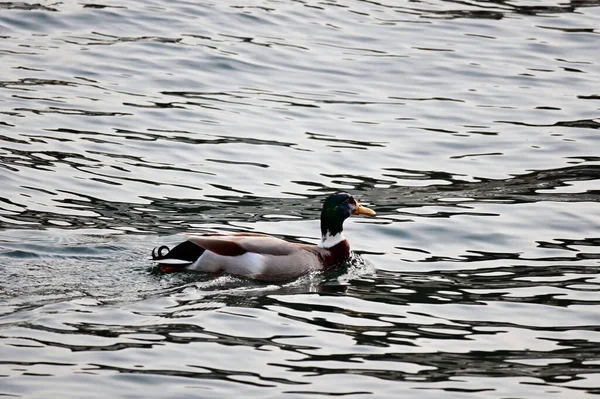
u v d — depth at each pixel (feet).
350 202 51.52
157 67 74.02
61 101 67.41
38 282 45.52
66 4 82.99
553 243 53.21
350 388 37.04
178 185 58.54
